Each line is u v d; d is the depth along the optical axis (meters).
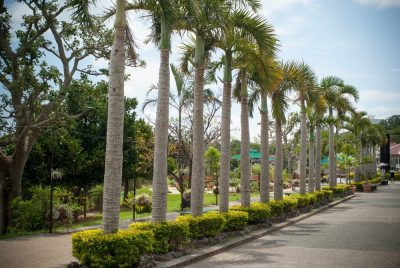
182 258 8.92
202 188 11.33
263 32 12.40
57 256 10.20
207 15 10.76
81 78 20.22
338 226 15.65
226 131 12.68
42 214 17.78
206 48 12.02
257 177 47.12
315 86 21.48
